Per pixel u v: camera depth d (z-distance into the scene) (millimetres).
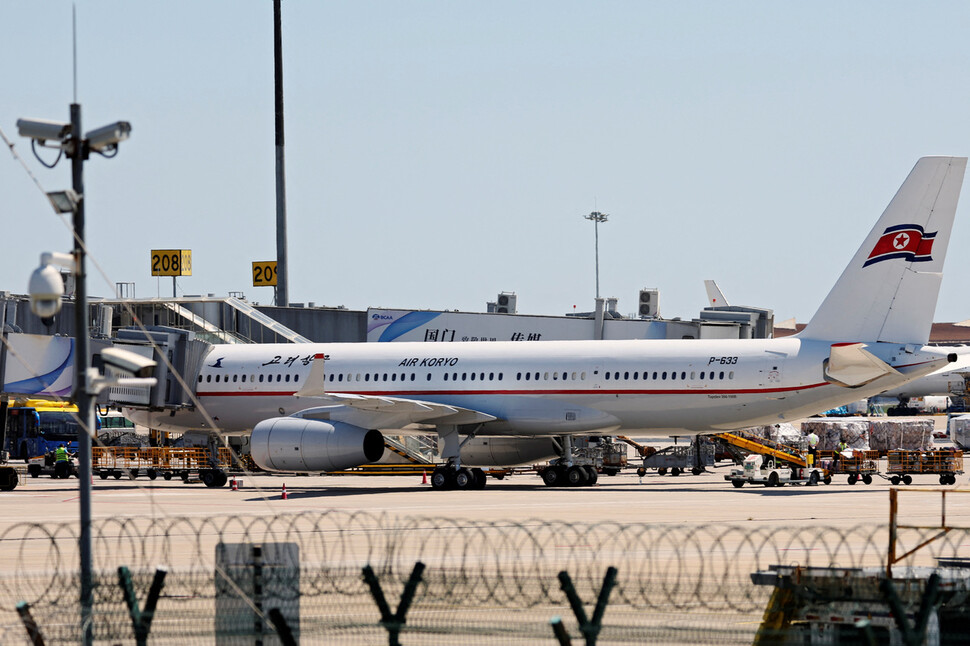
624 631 58344
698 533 106000
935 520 117875
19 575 82312
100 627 61406
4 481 182500
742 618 64188
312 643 58969
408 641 58500
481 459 193125
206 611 65938
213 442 198750
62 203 63406
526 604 67875
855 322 162750
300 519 124312
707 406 167625
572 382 174625
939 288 158875
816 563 88000
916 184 160000
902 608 53438
